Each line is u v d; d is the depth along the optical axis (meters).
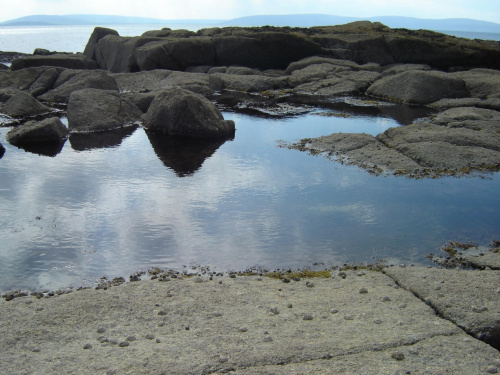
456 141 11.98
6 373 4.00
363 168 10.80
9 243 7.23
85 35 118.50
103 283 6.12
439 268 6.40
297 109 17.91
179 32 28.30
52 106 18.34
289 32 26.34
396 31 28.70
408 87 19.58
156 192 9.35
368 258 6.88
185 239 7.38
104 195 9.18
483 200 9.02
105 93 15.77
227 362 4.16
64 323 4.93
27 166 10.98
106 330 4.77
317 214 8.34
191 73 22.47
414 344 4.50
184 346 4.42
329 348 4.39
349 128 14.78
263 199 9.01
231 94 21.12
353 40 25.69
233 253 6.96
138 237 7.44
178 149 12.49
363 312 5.16
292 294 5.67
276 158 11.63
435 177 10.19
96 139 13.49
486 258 6.76
